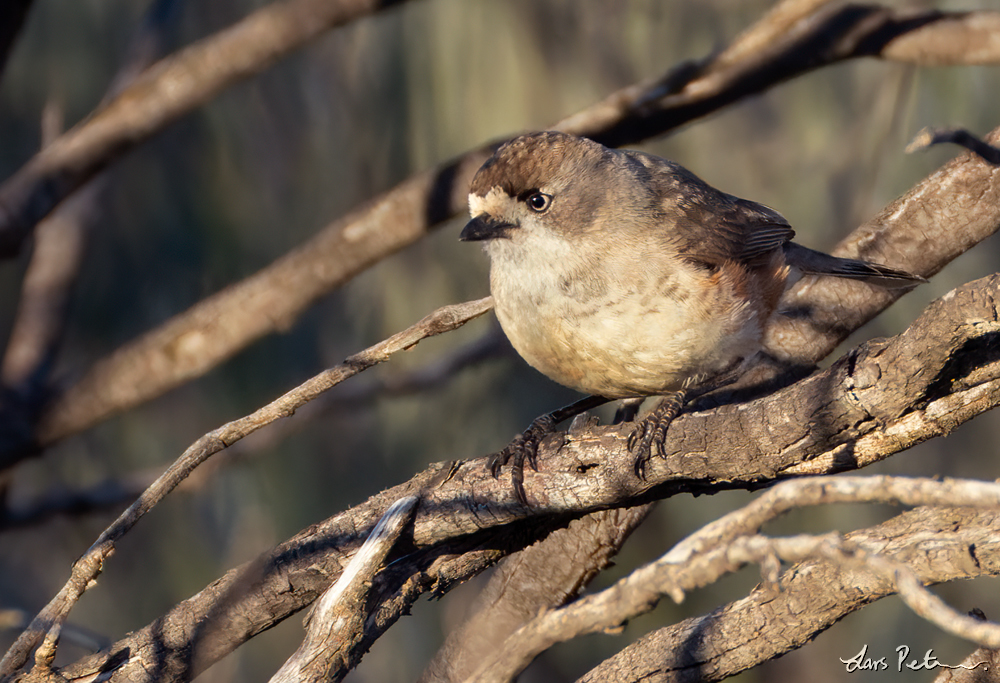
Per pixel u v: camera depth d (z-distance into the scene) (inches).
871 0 379.2
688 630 203.0
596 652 393.4
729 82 316.2
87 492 403.2
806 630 189.5
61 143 338.6
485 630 265.7
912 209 286.0
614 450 214.8
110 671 225.5
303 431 412.2
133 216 412.5
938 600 131.1
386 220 328.2
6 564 514.0
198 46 328.8
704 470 206.8
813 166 399.9
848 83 406.3
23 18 317.4
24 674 208.8
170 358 346.9
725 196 295.6
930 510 185.5
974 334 169.6
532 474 219.9
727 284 262.1
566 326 259.8
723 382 271.7
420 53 390.3
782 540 143.4
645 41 393.4
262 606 227.0
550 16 387.5
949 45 304.3
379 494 228.7
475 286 400.2
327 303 418.3
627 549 383.9
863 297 288.0
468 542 230.8
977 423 390.9
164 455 430.3
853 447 204.2
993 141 273.7
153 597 416.5
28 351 383.9
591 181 265.3
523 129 382.6
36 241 403.9
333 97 402.9
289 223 408.8
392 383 395.5
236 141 404.8
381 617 218.7
